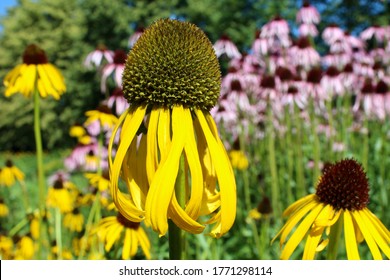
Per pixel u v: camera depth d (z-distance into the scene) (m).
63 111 3.34
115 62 0.64
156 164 0.22
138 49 0.23
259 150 0.89
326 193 0.28
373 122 0.91
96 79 3.07
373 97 0.78
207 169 0.24
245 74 0.89
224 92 0.87
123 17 3.15
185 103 0.23
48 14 3.88
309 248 0.27
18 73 0.42
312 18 1.01
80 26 3.32
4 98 3.73
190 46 0.23
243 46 2.88
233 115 0.78
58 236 0.48
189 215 0.22
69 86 3.20
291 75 0.75
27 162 2.37
